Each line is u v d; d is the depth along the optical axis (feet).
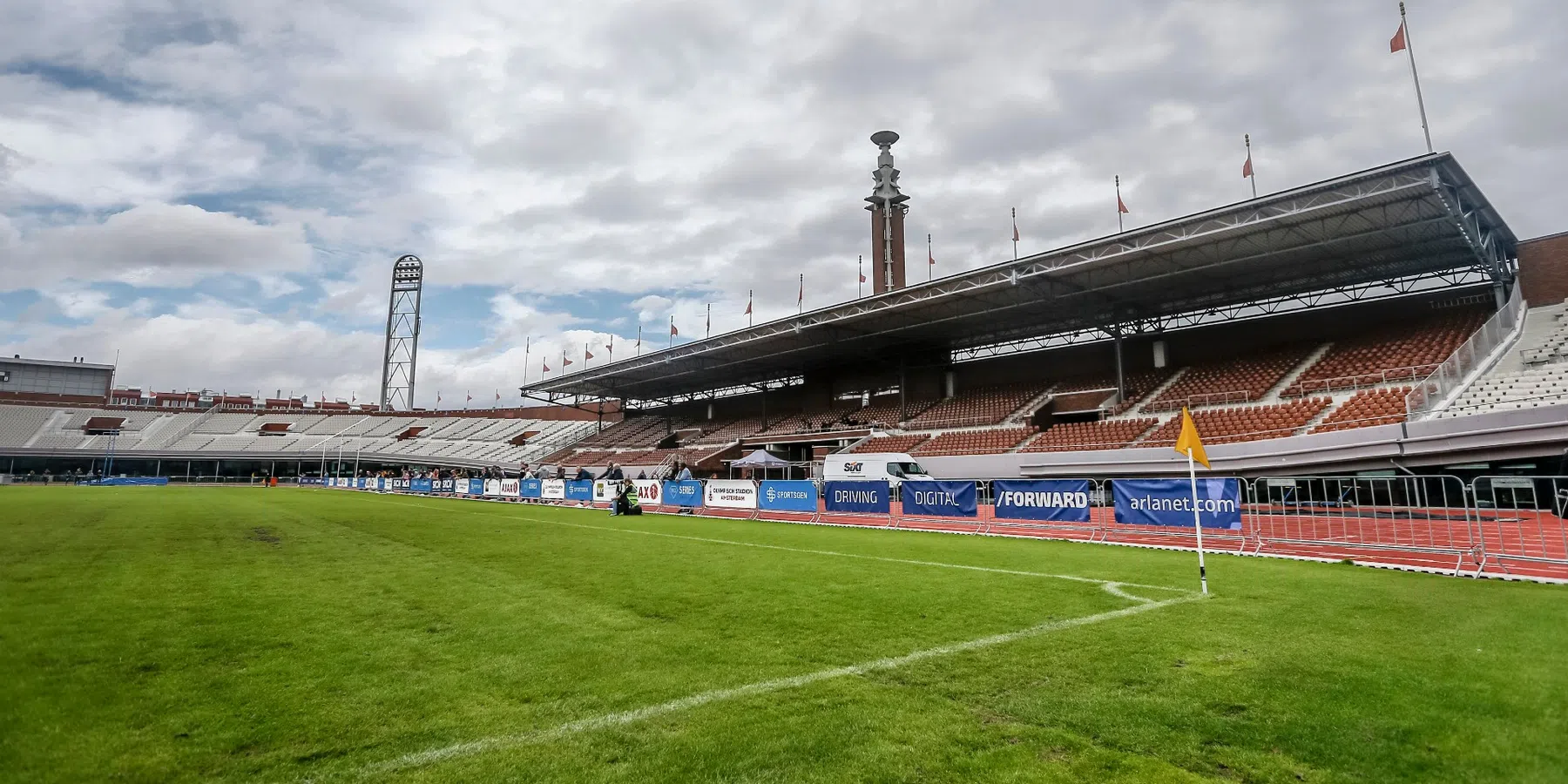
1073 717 15.06
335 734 14.10
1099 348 135.44
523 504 122.93
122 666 18.44
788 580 33.19
